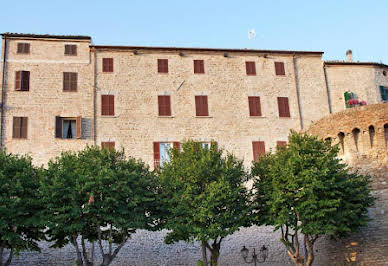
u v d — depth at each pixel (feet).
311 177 92.73
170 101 132.57
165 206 95.61
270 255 113.19
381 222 110.01
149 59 135.44
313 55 145.28
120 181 89.92
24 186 89.66
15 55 129.08
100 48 133.39
